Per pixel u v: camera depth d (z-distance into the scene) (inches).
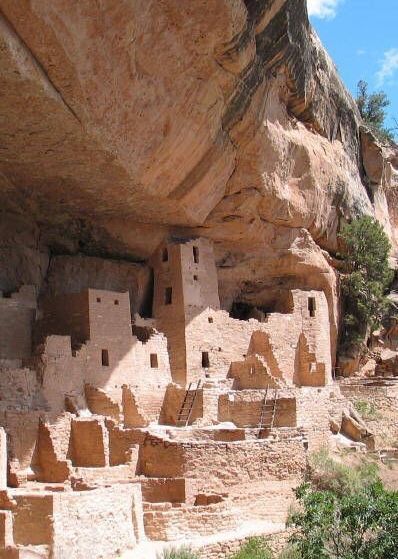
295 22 1004.6
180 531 748.6
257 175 1091.9
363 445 1056.8
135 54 765.3
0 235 1037.8
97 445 841.5
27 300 1016.2
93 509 669.9
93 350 959.6
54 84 717.9
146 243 1126.4
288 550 773.9
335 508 663.8
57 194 968.9
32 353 994.1
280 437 932.6
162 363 1052.5
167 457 839.7
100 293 986.1
